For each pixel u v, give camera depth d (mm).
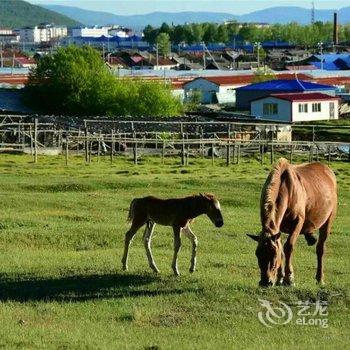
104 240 28094
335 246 28641
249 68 191125
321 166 21125
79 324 16594
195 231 30281
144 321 16875
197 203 20969
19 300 18734
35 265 22703
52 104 103688
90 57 105188
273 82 123438
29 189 41000
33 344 15047
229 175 49344
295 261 25078
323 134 89000
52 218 32719
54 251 26172
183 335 15867
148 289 19391
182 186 43250
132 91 100625
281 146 70438
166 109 100125
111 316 17219
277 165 19094
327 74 161250
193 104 120688
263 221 18141
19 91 108250
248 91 122750
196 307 17703
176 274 21156
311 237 20844
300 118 109875
